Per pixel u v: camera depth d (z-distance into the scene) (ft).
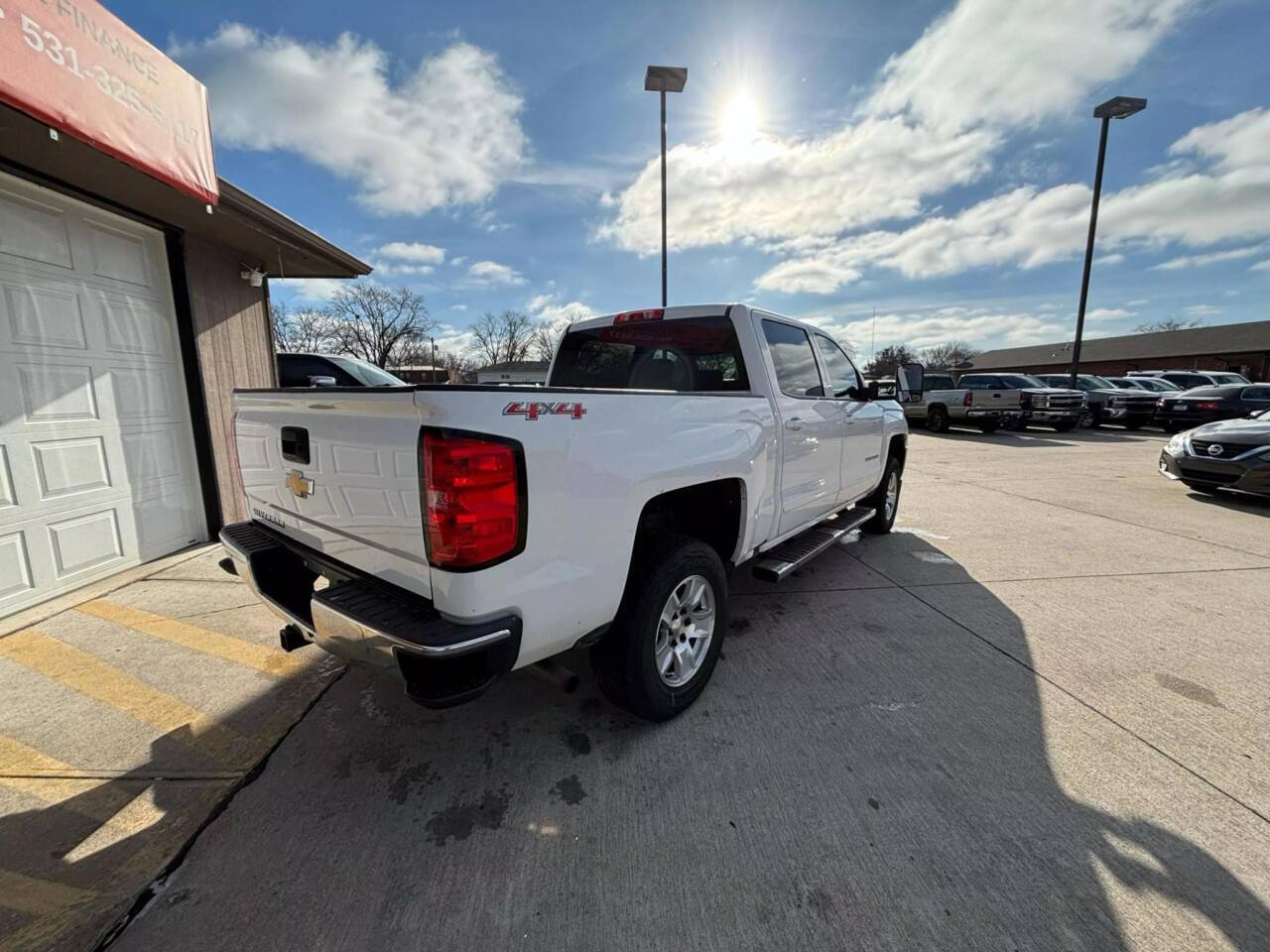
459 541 5.57
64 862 5.90
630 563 7.54
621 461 6.96
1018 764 7.36
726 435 8.87
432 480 5.58
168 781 7.09
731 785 7.00
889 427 16.88
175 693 9.02
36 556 12.33
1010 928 5.15
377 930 5.16
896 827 6.33
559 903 5.44
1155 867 5.78
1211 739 7.85
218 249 17.33
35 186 12.19
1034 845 6.07
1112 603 12.73
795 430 11.03
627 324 12.18
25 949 4.97
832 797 6.79
